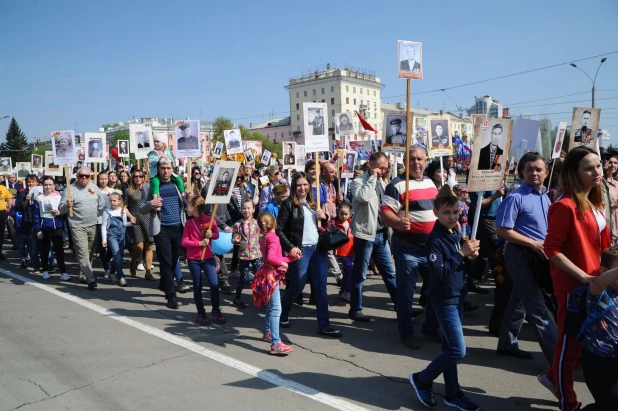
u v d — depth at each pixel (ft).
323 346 16.44
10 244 41.45
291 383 13.38
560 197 11.03
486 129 12.36
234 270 27.22
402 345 16.49
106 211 25.43
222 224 24.27
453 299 11.44
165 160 21.36
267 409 11.85
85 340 17.04
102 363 14.89
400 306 16.38
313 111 21.13
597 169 10.50
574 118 21.76
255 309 21.34
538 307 12.66
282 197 23.53
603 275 9.30
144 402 12.28
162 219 21.22
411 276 16.21
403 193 16.31
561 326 10.73
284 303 18.30
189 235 18.97
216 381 13.53
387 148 24.82
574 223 10.55
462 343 11.27
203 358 15.31
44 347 16.34
